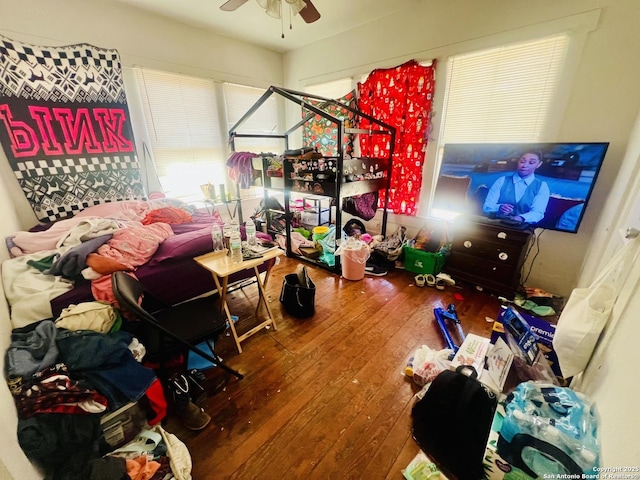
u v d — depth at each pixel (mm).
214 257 1823
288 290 2166
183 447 1152
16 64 2172
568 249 2295
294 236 3488
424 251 2887
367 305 2367
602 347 1136
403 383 1577
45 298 1370
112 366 1114
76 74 2453
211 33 3373
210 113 3600
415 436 1273
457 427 1132
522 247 2268
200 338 1448
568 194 2094
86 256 1552
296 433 1303
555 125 2219
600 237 1927
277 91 2758
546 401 1084
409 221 3389
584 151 1979
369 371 1662
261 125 4188
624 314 1015
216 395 1499
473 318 2178
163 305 1734
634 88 1874
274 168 3205
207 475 1134
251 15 2934
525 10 2186
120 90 2729
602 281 1225
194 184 3648
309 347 1864
